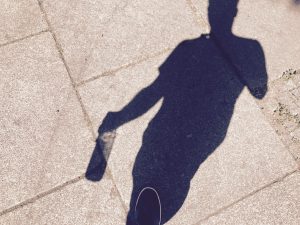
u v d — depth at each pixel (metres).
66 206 1.13
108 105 1.27
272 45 1.40
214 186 1.18
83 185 1.16
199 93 1.30
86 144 1.21
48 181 1.16
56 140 1.21
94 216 1.12
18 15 1.40
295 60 1.38
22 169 1.17
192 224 1.13
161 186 1.17
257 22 1.43
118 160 1.20
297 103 1.31
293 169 1.21
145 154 1.21
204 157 1.21
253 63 1.36
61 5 1.42
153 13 1.43
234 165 1.21
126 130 1.24
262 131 1.26
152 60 1.35
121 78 1.31
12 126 1.22
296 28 1.43
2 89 1.27
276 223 1.14
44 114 1.24
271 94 1.32
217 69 1.35
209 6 1.46
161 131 1.24
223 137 1.24
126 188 1.16
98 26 1.39
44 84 1.29
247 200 1.17
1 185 1.14
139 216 1.13
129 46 1.37
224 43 1.39
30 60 1.32
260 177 1.20
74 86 1.29
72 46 1.35
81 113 1.25
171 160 1.21
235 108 1.29
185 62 1.35
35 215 1.12
